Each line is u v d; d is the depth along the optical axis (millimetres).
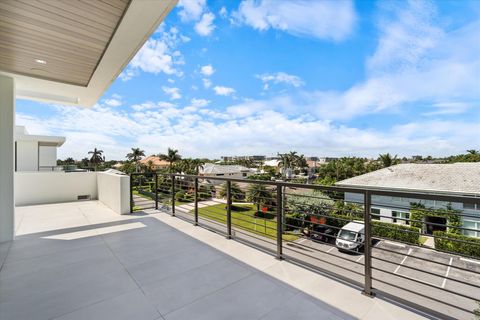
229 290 2256
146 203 6555
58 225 4574
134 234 3965
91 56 3381
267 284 2355
